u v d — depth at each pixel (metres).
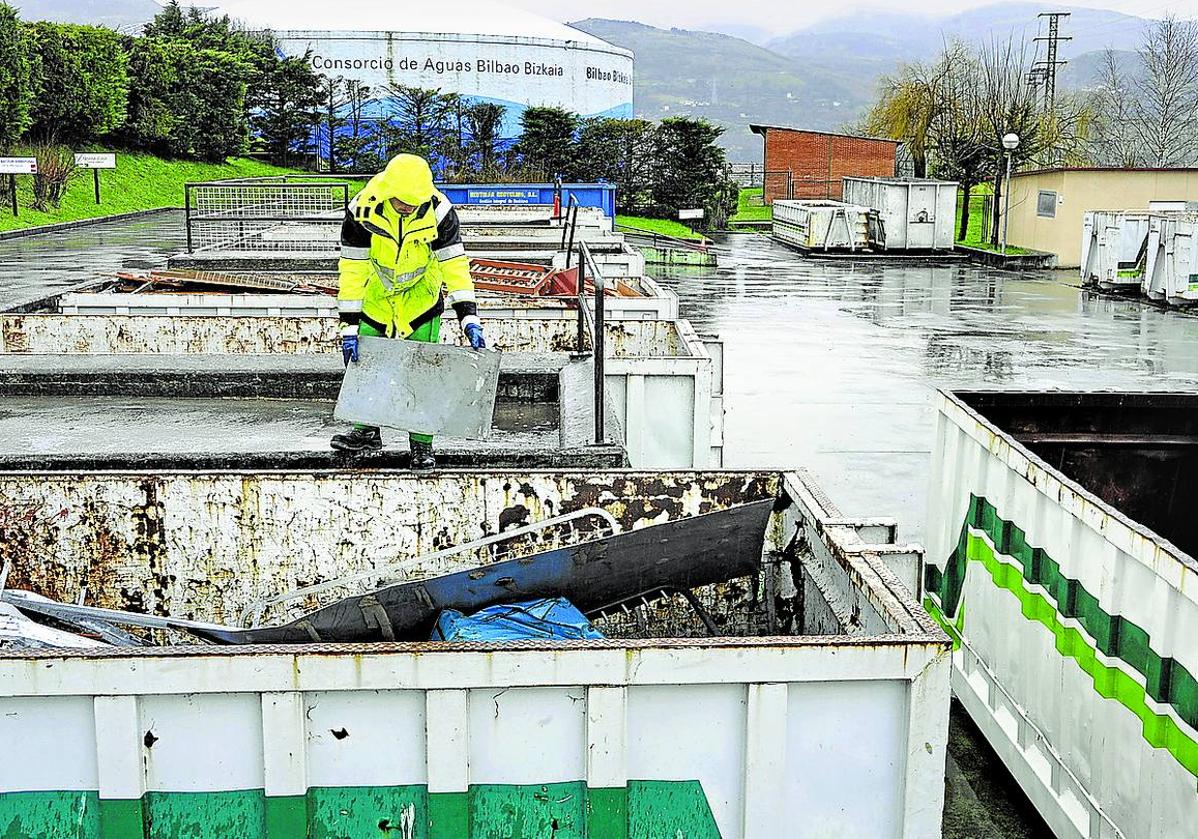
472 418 4.71
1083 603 4.15
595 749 2.87
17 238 28.73
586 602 3.97
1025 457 4.68
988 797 4.91
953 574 5.67
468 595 3.80
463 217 21.23
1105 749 3.96
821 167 52.06
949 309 22.64
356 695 2.84
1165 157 53.38
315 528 4.29
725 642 2.86
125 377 7.49
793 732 2.94
